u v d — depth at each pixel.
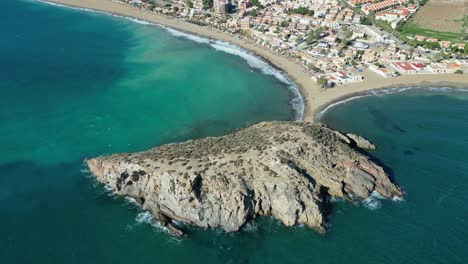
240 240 115.44
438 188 135.62
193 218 119.38
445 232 118.12
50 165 149.75
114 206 127.12
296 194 121.06
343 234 116.94
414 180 139.25
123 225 119.88
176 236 116.31
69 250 111.56
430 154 154.25
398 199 129.88
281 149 132.50
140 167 128.00
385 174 136.62
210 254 111.12
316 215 119.25
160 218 121.00
